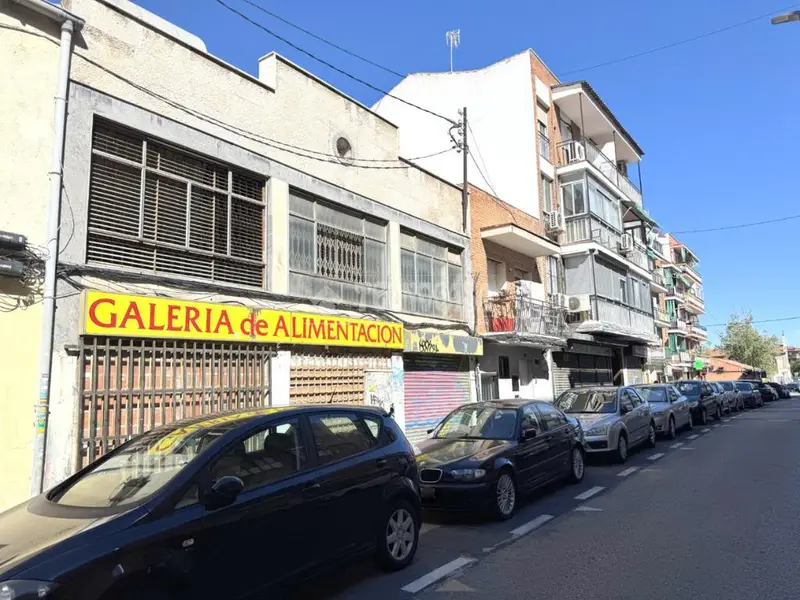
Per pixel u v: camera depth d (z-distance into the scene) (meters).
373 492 5.12
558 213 23.09
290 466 4.59
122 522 3.47
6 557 3.23
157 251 8.98
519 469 7.74
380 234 13.84
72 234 7.79
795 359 128.38
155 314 8.41
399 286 14.04
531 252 20.19
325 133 12.29
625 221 32.09
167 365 8.68
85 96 8.09
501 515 7.20
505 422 8.42
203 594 3.63
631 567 5.27
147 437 4.81
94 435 7.62
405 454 5.70
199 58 9.79
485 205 18.23
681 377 52.88
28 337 7.23
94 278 7.97
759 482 9.00
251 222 10.62
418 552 5.99
